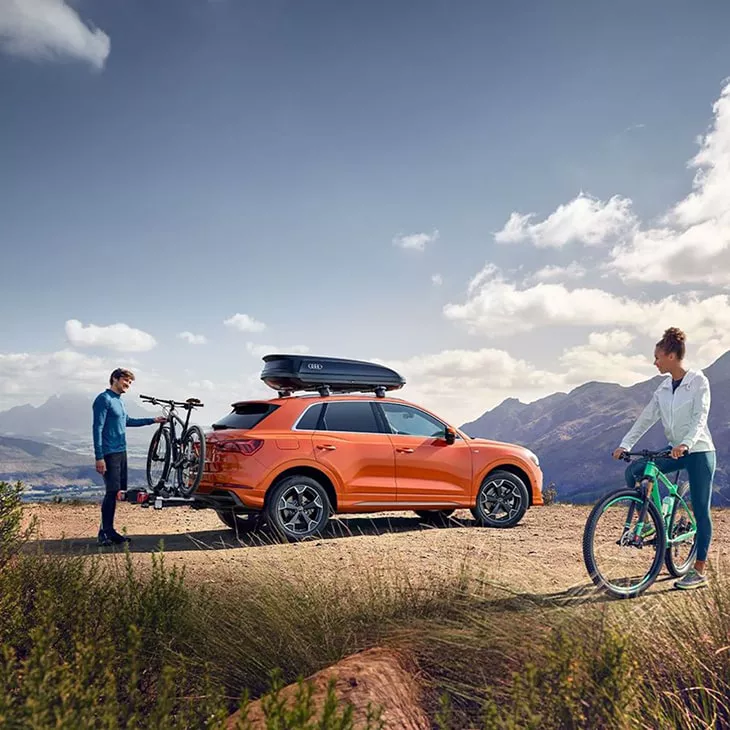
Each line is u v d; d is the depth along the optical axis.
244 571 5.07
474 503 10.07
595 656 2.99
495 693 3.12
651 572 5.60
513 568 6.35
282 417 9.15
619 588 5.38
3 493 4.61
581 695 2.79
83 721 2.08
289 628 3.84
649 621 3.70
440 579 4.80
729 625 3.61
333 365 9.89
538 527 10.24
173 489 8.96
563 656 2.91
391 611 4.18
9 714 2.07
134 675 2.59
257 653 3.67
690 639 3.50
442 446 9.93
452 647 3.52
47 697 2.12
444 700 2.79
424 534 9.27
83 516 11.95
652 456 5.88
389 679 3.18
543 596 4.40
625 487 5.85
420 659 3.49
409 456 9.66
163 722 2.28
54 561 4.64
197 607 4.05
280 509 8.84
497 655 3.45
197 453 8.65
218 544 8.75
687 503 5.98
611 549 5.68
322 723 1.97
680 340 5.98
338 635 3.86
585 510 13.04
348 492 9.22
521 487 10.35
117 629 3.56
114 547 8.27
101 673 2.66
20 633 3.34
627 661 2.95
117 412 8.70
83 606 3.62
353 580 5.10
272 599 4.14
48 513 12.02
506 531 9.66
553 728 2.67
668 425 5.94
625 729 2.70
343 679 3.10
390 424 9.80
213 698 2.70
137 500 8.65
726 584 4.06
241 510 8.94
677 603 4.12
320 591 4.43
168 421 9.22
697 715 3.05
